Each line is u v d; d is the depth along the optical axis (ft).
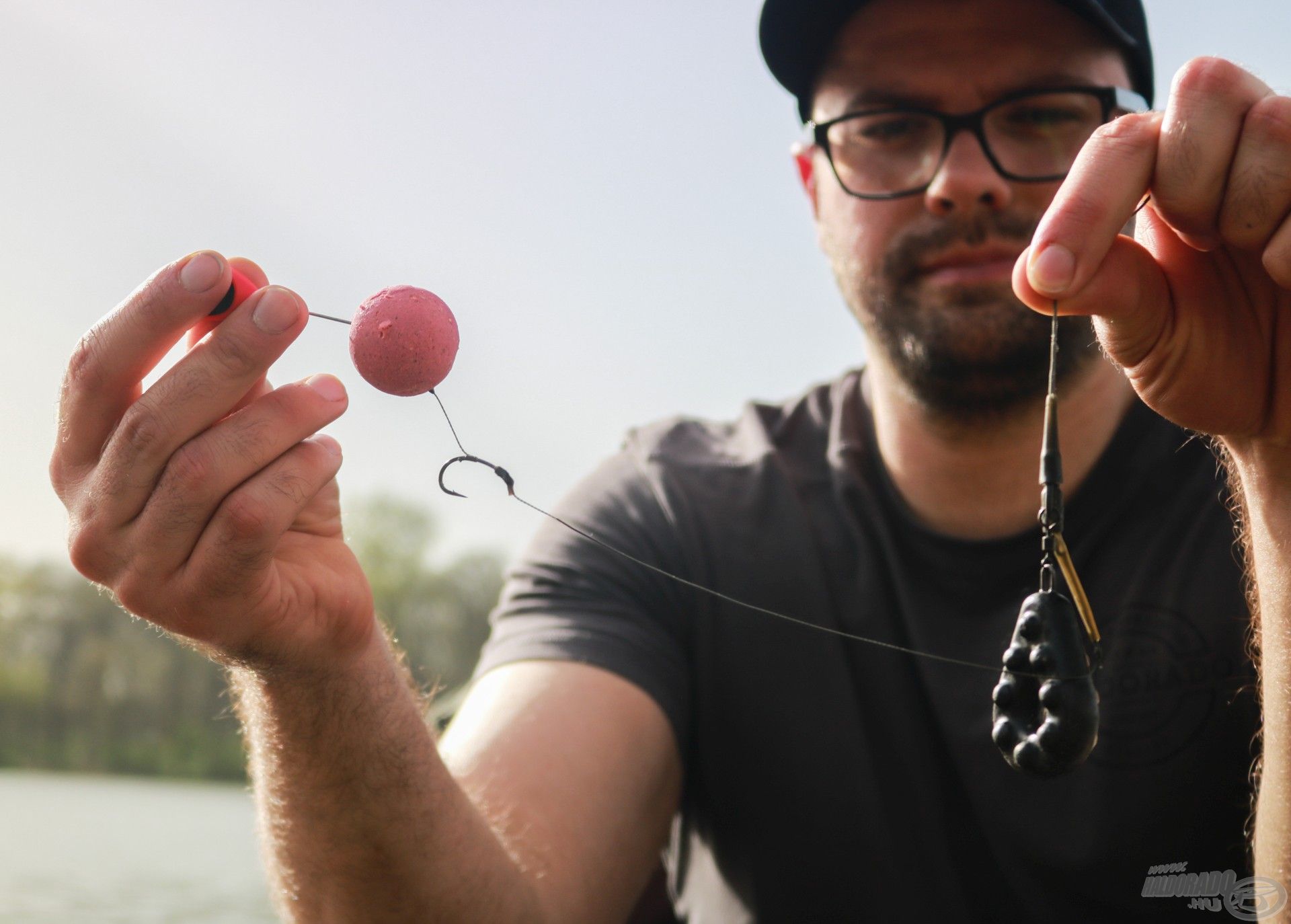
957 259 1.86
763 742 1.88
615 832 1.71
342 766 1.38
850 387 2.22
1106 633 1.83
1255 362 1.21
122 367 1.17
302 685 1.33
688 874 1.99
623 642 1.86
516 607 1.97
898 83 1.94
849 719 1.86
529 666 1.84
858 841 1.81
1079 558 1.87
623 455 2.27
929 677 1.85
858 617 1.90
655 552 1.98
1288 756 1.24
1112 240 1.16
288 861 1.44
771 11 2.09
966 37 1.92
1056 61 1.91
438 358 1.26
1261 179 1.11
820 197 2.19
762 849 1.86
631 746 1.78
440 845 1.43
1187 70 1.15
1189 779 1.73
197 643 1.30
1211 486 1.86
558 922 1.57
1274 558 1.25
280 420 1.18
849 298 2.03
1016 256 1.85
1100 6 1.90
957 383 1.86
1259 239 1.13
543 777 1.68
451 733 1.82
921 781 1.82
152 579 1.21
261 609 1.24
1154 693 1.77
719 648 1.93
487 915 1.46
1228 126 1.13
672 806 1.90
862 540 1.95
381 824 1.40
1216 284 1.21
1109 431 1.92
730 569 1.96
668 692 1.86
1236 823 1.73
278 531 1.19
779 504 2.02
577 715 1.76
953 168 1.85
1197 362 1.21
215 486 1.17
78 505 1.20
